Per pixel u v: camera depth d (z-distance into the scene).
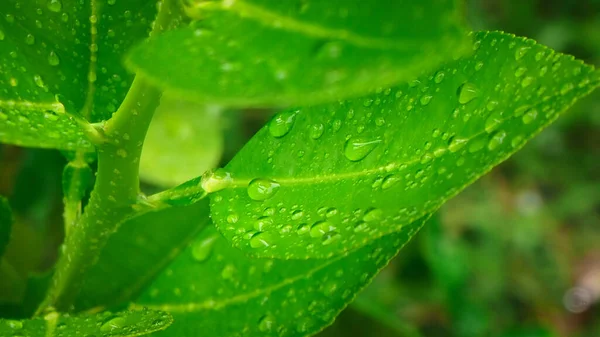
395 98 0.22
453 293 0.53
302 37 0.15
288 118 0.22
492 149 0.21
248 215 0.21
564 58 0.21
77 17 0.22
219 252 0.25
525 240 0.83
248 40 0.16
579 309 0.82
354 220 0.21
